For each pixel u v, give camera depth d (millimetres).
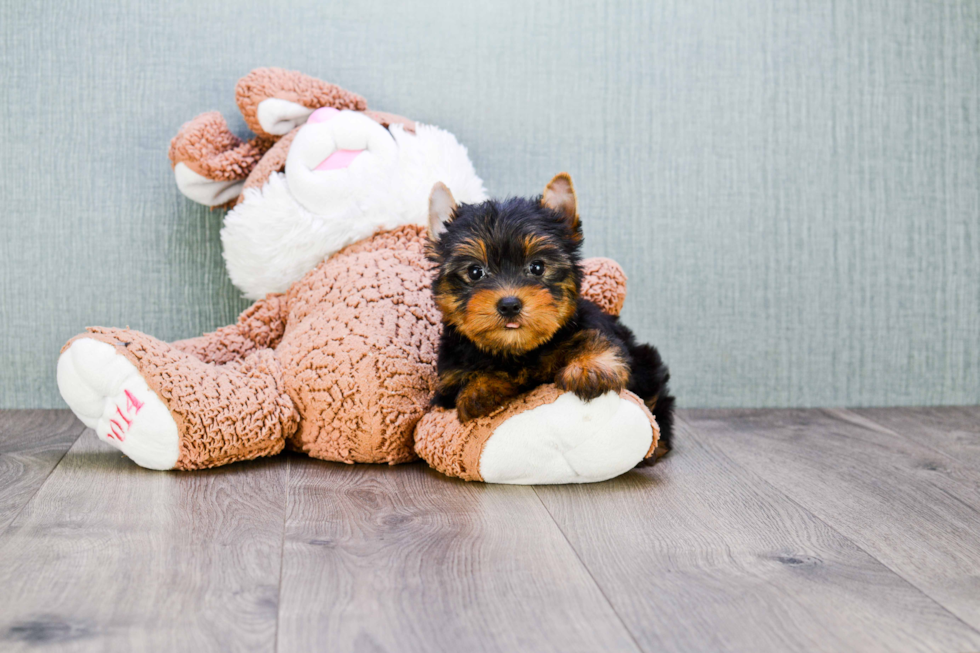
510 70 1077
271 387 884
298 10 1055
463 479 847
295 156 949
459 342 828
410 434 881
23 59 1038
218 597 666
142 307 1062
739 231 1106
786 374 1122
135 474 853
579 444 818
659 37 1087
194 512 777
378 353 880
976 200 1132
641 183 1095
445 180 970
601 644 632
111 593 668
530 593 675
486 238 797
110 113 1047
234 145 1012
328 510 785
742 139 1101
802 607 666
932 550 738
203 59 1051
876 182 1118
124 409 840
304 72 1059
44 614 648
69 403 851
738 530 763
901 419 1071
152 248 1059
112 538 733
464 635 637
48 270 1054
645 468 889
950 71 1118
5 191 1045
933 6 1110
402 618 649
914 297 1131
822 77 1105
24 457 893
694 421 1053
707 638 638
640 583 688
